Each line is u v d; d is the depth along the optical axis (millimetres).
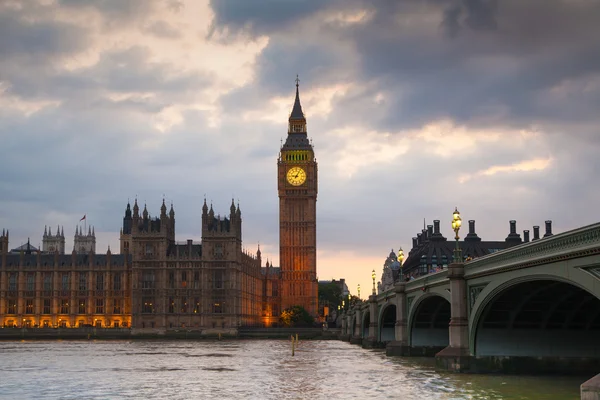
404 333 109062
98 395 67250
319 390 68688
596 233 44594
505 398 58562
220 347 167750
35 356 128000
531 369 71250
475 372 71875
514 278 58938
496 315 71188
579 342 71625
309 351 142500
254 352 140125
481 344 72125
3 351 147750
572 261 48094
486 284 68312
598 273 45250
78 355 131000
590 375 71000
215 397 64875
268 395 65688
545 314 70250
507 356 71812
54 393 69188
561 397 58594
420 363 96188
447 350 73312
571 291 64062
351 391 67250
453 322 73812
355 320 194625
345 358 115938
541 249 52312
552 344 71625
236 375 85812
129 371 92750
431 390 64125
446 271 77688
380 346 146250
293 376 83375
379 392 65688
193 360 114625
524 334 71938
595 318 70688
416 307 101750
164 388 72250
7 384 77250
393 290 115312
